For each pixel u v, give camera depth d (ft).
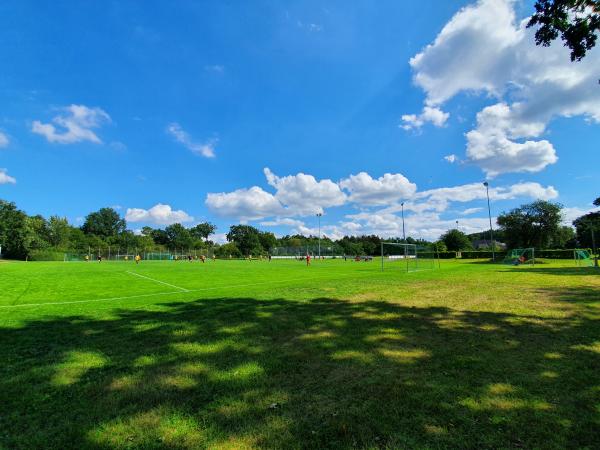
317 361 17.52
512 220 170.19
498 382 14.71
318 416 12.00
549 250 178.50
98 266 136.46
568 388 14.06
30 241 247.50
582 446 10.15
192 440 10.58
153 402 13.12
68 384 14.78
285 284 57.41
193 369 16.47
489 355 18.26
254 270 107.34
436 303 35.12
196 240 487.20
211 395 13.69
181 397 13.53
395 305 33.96
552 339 21.29
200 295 43.32
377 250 359.25
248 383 14.82
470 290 46.16
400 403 12.90
